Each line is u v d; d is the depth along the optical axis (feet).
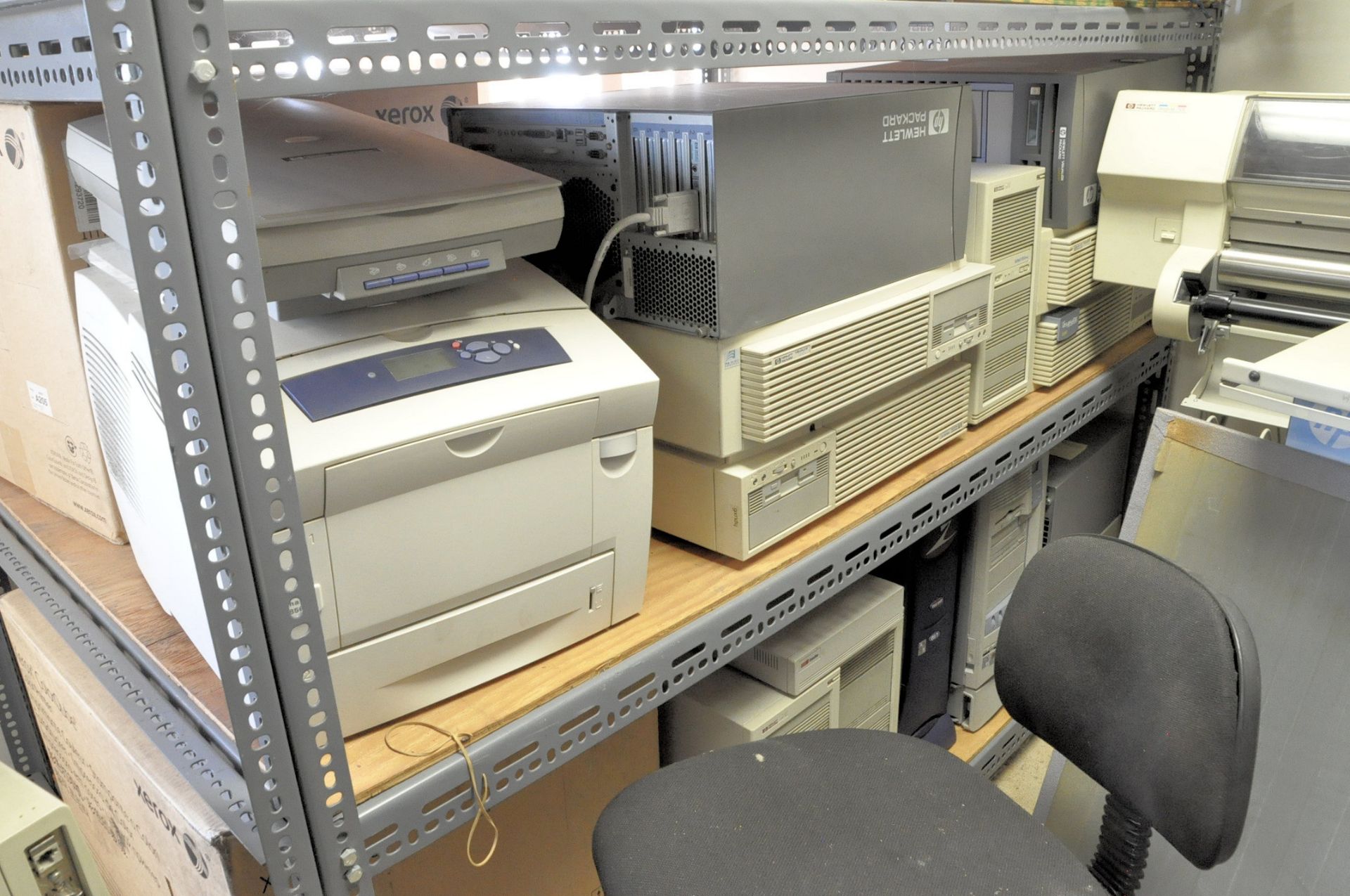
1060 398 5.83
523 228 3.39
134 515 3.48
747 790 3.34
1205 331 5.19
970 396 5.25
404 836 3.01
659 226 3.50
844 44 3.51
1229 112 4.97
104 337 3.15
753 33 3.18
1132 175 5.25
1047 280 5.55
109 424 3.42
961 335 4.83
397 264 3.09
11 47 2.35
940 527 5.54
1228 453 4.79
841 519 4.48
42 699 5.13
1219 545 4.82
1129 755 3.11
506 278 3.65
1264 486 4.65
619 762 4.57
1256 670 2.79
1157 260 5.41
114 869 4.87
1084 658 3.28
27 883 4.07
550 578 3.38
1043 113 5.37
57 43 2.16
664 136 3.59
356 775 2.95
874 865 3.05
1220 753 2.80
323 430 2.74
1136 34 5.40
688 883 2.97
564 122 3.91
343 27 2.30
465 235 3.21
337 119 3.76
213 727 3.10
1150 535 5.11
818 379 4.00
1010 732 6.42
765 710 4.60
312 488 2.66
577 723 3.46
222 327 2.25
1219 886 4.61
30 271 3.73
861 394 4.26
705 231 3.58
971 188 4.87
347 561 2.83
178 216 2.13
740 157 3.53
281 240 2.80
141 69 2.00
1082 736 3.32
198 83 2.08
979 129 5.69
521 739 3.23
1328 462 4.41
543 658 3.51
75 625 4.01
